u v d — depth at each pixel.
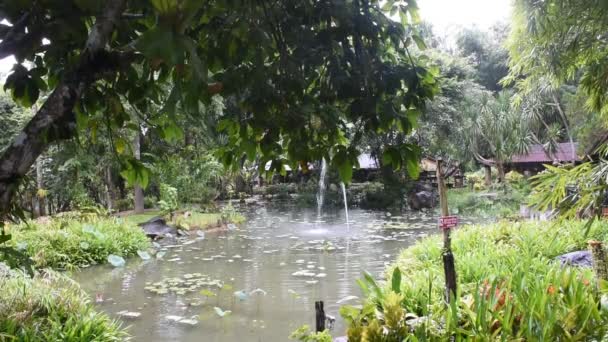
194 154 14.21
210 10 1.16
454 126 15.45
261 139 1.45
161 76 1.32
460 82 16.00
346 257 8.45
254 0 1.22
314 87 1.51
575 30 4.56
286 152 1.63
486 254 5.66
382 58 1.50
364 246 9.61
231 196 20.92
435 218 14.30
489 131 17.55
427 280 4.43
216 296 6.01
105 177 13.57
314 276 6.99
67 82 0.94
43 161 12.53
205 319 5.11
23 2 0.90
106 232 8.94
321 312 3.20
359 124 1.43
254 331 4.75
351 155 1.39
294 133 1.34
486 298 2.84
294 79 1.29
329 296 5.90
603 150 2.99
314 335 2.82
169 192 12.49
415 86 1.37
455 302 2.69
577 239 6.19
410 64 1.47
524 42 5.08
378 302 3.29
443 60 15.92
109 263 8.12
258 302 5.72
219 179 18.67
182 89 0.91
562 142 20.78
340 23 1.31
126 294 6.18
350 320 2.84
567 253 5.82
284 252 9.12
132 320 5.10
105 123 1.61
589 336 2.39
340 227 12.62
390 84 1.34
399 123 1.41
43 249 7.49
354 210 17.30
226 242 10.44
